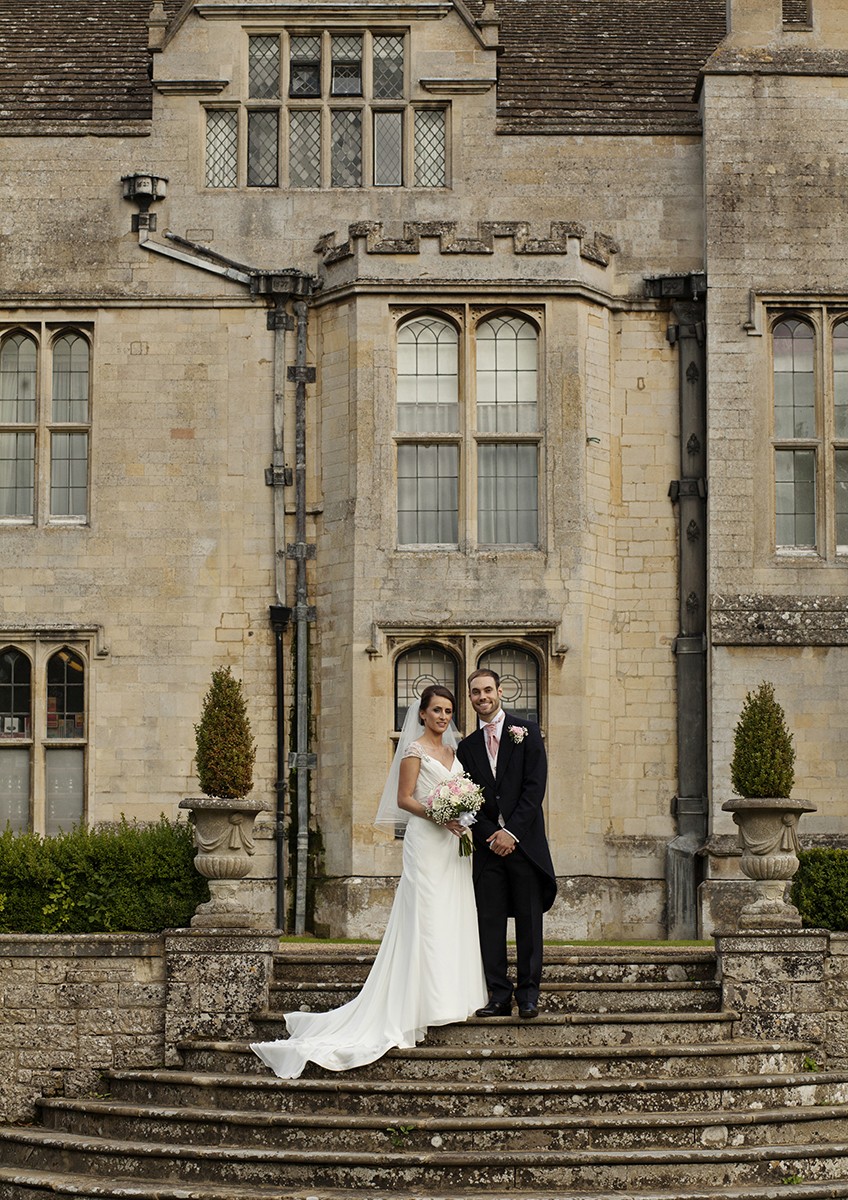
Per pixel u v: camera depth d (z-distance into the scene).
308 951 14.57
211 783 14.84
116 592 19.89
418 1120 12.05
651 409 20.11
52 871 14.68
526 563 19.38
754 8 20.36
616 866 19.45
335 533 19.72
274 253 20.28
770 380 19.83
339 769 19.34
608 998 13.65
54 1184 12.07
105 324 20.23
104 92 21.33
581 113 20.77
